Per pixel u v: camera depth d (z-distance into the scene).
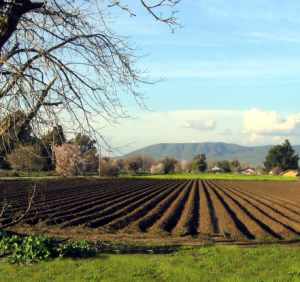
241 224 31.83
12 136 9.53
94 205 42.91
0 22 9.51
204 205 45.66
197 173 178.88
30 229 25.64
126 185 81.94
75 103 9.69
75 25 9.77
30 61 9.80
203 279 12.24
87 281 12.09
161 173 169.00
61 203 43.41
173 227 30.70
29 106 9.44
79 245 16.25
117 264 13.88
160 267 13.47
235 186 92.81
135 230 27.84
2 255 14.96
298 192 75.25
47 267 13.63
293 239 24.62
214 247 17.28
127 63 9.91
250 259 14.80
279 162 184.12
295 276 12.61
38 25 9.88
